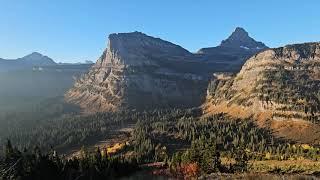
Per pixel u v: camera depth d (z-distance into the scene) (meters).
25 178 177.38
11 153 182.00
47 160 194.38
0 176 169.50
